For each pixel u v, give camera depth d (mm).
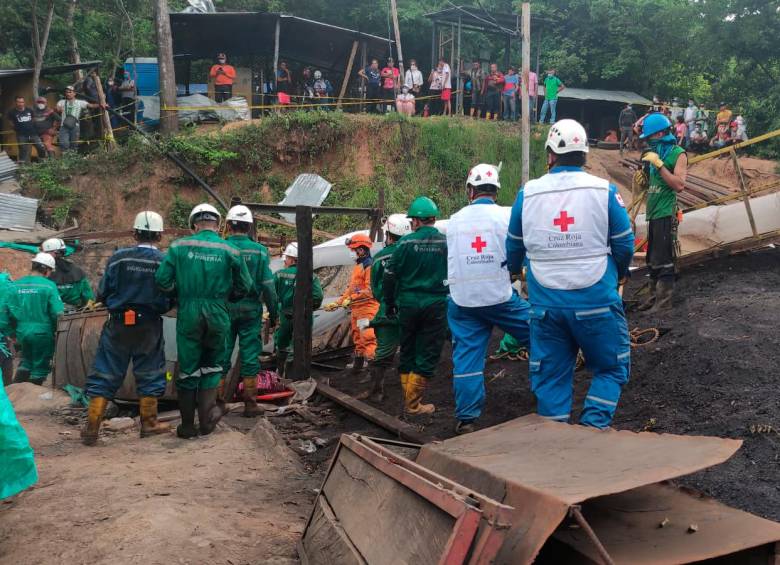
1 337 8953
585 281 4160
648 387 5824
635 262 9758
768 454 4406
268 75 26688
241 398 8047
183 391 6258
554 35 33531
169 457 5648
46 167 19188
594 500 2949
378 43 24906
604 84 33969
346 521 3189
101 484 4738
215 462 5469
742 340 6074
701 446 2686
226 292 6332
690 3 31500
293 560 3539
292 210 8828
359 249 8570
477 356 5480
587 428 3303
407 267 6316
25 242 16188
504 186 22656
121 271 6301
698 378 5680
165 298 6410
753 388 5266
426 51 31656
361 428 6668
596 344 4211
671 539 2604
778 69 28656
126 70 24250
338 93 27609
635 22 32156
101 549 3541
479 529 2340
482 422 6035
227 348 7227
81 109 20062
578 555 2586
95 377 6281
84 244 17453
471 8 25953
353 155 21547
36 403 7941
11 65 26031
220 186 20359
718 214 9039
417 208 6301
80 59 26094
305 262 8461
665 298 7660
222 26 23156
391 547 2695
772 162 23969
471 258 5387
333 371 9562
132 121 21656
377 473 3174
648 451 2777
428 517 2584
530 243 4312
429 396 7227
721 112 25594
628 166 25234
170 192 19703
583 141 4285
